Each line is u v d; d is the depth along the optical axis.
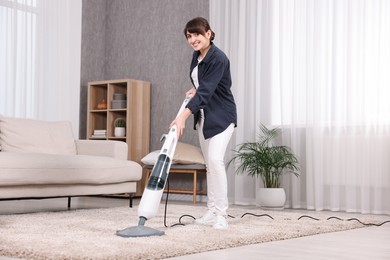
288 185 5.08
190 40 2.85
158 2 6.31
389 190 4.52
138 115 6.08
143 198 2.44
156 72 6.27
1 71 5.61
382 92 4.59
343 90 4.80
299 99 5.09
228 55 5.56
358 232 2.96
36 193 3.59
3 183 3.35
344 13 4.80
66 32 6.23
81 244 2.13
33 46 5.91
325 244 2.43
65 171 3.69
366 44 4.68
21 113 5.76
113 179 4.06
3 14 5.64
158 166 2.46
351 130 4.73
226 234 2.55
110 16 6.64
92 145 4.37
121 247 2.06
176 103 6.10
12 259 1.89
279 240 2.54
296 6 5.10
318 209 4.83
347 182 4.73
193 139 5.89
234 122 2.93
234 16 5.54
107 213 3.62
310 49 5.00
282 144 5.17
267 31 5.32
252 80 5.38
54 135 4.27
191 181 5.85
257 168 4.87
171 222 3.07
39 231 2.57
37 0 5.96
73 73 6.30
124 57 6.54
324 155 4.90
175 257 1.97
